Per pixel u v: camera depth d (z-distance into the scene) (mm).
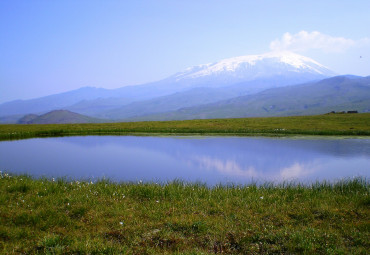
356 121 60312
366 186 16812
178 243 9203
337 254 8547
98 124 74562
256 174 22938
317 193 14602
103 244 8875
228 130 51781
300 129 50688
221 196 13906
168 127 59594
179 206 12266
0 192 14141
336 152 32031
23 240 9289
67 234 9711
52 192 14461
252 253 8758
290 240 9234
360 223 10406
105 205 12430
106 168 25250
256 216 11148
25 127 65500
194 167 25625
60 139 46438
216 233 9727
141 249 8805
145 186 15617
